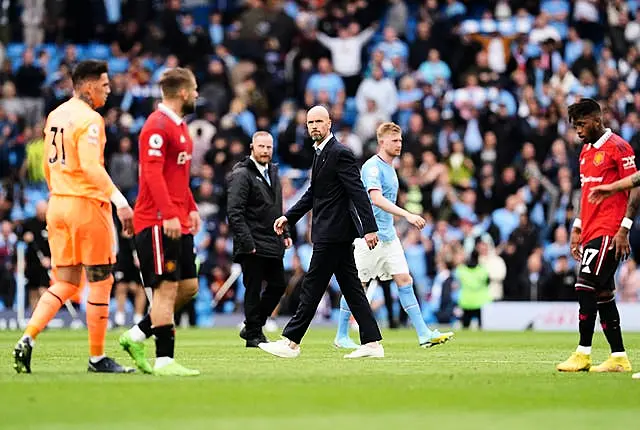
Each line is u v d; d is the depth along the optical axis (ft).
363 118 348.79
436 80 357.61
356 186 142.41
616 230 130.21
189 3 415.44
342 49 371.97
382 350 151.12
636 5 386.52
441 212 321.32
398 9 388.57
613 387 108.27
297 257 300.61
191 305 305.94
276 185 185.16
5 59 378.32
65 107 121.39
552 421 83.76
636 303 288.10
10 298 306.96
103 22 395.34
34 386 106.32
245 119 352.08
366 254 168.66
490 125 341.21
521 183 326.85
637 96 345.10
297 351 150.71
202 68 375.66
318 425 80.69
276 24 377.71
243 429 78.59
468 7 397.60
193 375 118.62
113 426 80.23
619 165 129.70
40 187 344.90
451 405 93.15
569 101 344.28
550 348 186.29
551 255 309.22
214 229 314.35
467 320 295.89
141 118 352.69
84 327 299.58
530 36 374.02
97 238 121.29
